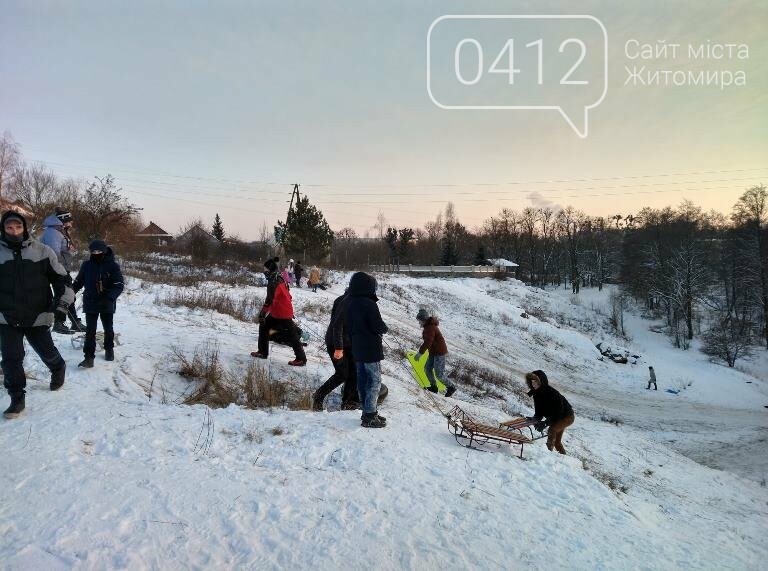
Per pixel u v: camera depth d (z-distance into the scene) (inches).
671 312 2037.4
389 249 2790.4
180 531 130.6
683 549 175.0
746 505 360.8
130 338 354.6
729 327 1948.8
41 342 210.7
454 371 722.2
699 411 959.6
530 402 719.7
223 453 181.0
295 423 218.8
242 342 404.2
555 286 3208.7
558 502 183.3
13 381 190.1
